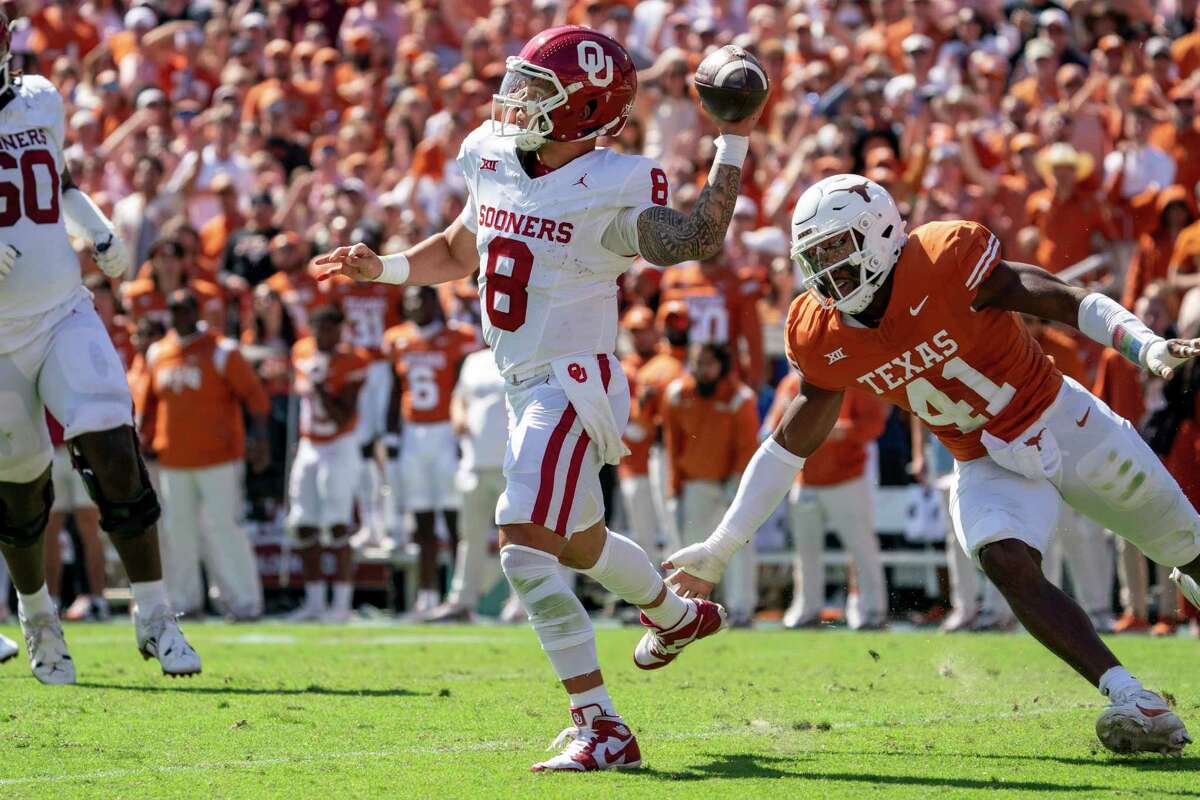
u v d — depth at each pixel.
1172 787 9.73
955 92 31.58
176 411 27.98
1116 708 10.87
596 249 10.95
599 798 9.30
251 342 31.17
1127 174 29.59
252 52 38.59
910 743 11.75
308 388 28.44
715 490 26.73
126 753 11.07
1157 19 35.75
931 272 11.11
